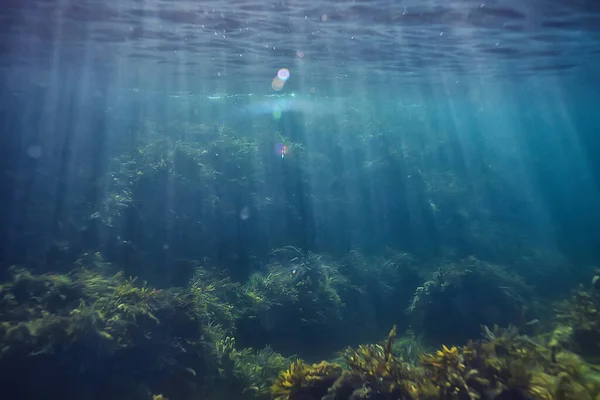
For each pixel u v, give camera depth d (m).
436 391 5.59
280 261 15.17
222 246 15.44
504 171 30.92
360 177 20.89
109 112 21.25
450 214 21.44
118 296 8.82
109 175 15.59
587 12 12.61
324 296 12.70
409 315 13.58
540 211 29.52
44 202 14.22
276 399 6.42
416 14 12.70
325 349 11.37
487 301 12.92
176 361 8.05
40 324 7.45
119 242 13.39
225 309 11.10
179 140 19.23
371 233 19.38
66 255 12.30
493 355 6.00
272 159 19.16
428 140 29.23
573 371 5.97
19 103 18.59
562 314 10.97
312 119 25.00
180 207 15.44
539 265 19.78
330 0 11.34
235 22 13.89
